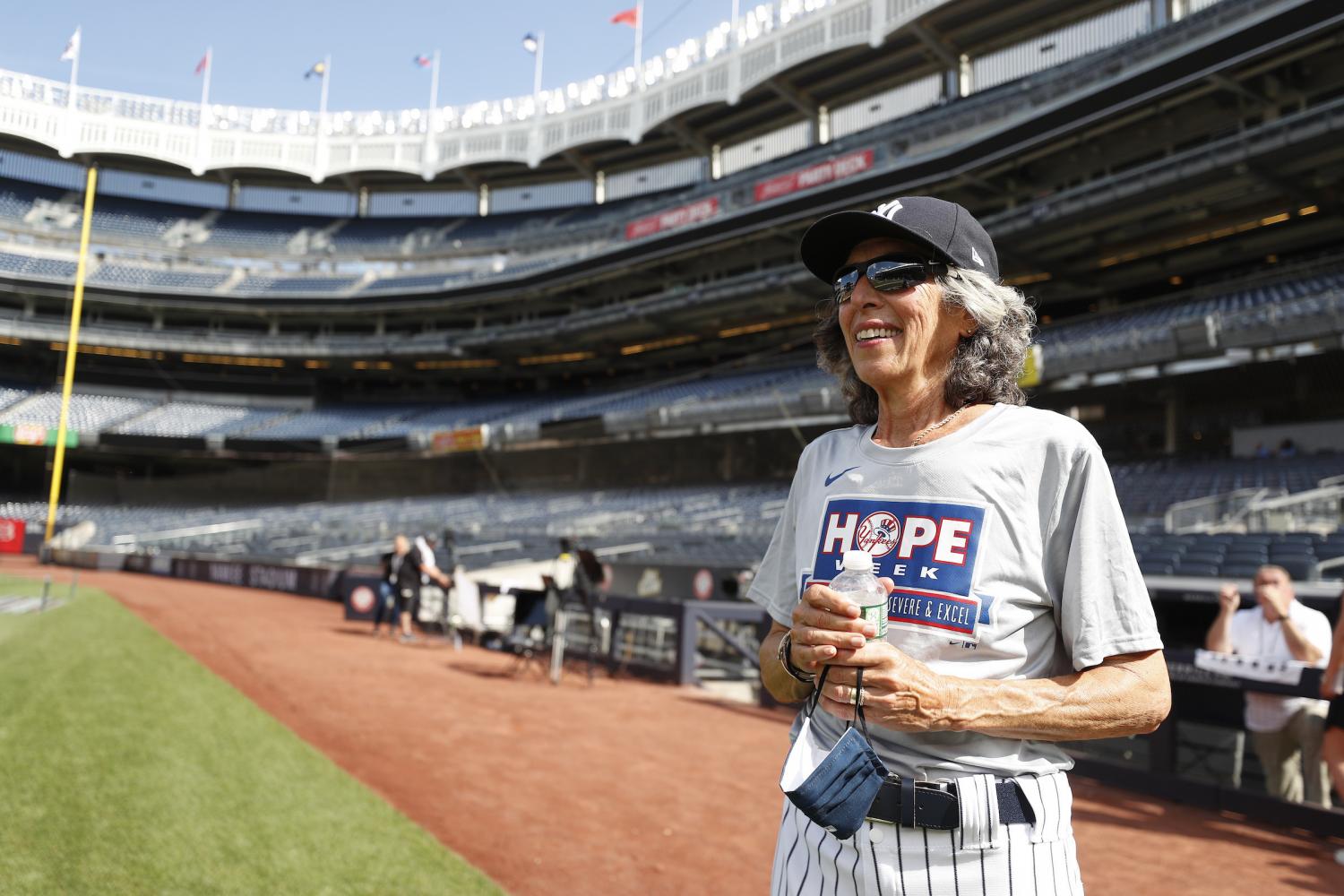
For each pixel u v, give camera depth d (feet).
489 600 41.29
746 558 52.11
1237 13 60.80
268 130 142.92
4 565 86.58
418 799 16.21
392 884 11.96
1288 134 57.11
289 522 107.96
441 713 24.16
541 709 25.66
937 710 3.83
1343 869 13.71
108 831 13.05
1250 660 16.53
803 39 97.96
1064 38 87.25
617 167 136.77
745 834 15.02
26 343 126.52
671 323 110.63
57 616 40.86
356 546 88.63
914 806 4.02
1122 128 72.84
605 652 36.04
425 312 134.51
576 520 84.48
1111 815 16.67
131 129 137.69
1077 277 84.89
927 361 4.83
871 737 4.31
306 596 66.03
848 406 5.75
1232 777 17.51
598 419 99.45
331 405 144.25
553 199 144.56
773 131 116.57
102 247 137.49
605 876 12.85
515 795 16.84
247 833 13.55
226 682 27.22
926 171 80.07
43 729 18.88
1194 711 18.29
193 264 142.00
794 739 4.52
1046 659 4.25
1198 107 68.85
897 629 4.26
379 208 152.05
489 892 11.99
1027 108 78.69
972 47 92.02
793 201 91.20
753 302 100.17
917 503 4.40
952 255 4.67
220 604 55.21
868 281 4.80
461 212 149.48
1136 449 78.89
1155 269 81.56
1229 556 33.50
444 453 114.93
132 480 122.21
